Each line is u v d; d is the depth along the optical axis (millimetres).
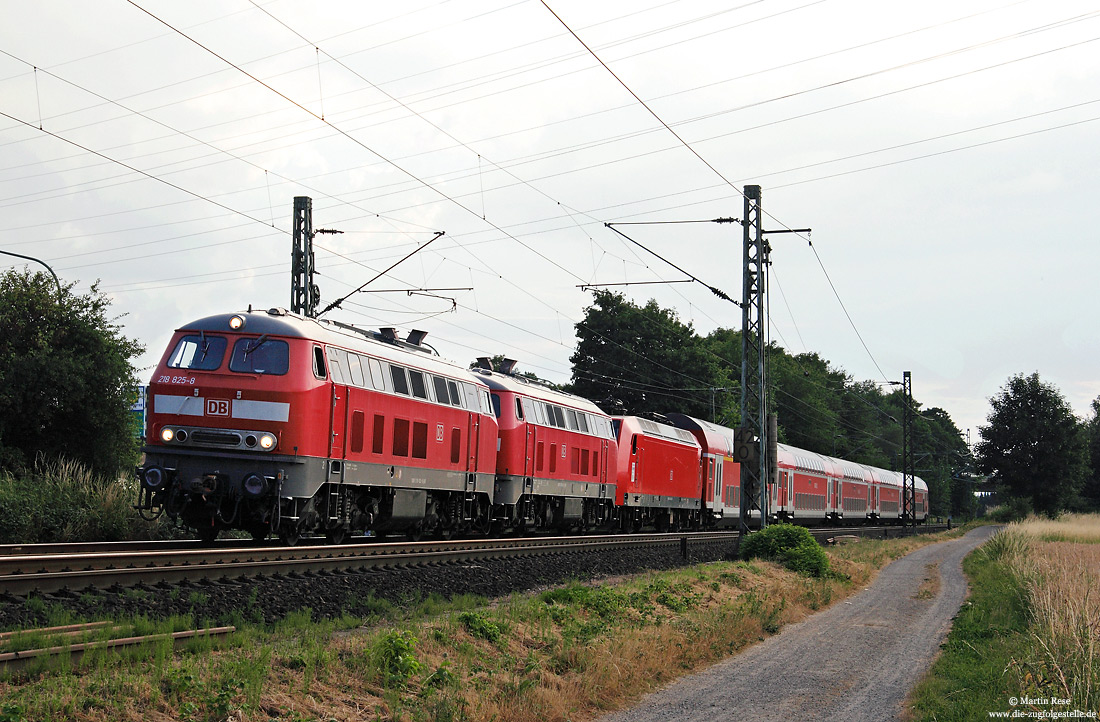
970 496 148250
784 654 15555
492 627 13461
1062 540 52188
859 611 21594
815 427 96875
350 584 15305
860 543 45719
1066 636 12523
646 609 17625
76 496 21141
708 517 45719
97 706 7988
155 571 12594
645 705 11641
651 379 66875
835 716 11312
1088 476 107750
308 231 31266
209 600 12438
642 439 37031
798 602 22125
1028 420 99188
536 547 22672
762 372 30547
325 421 18000
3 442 26625
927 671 14328
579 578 22250
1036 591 17000
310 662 10211
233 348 17703
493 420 26344
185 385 17500
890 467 132125
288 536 17984
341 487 19078
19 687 8141
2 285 28578
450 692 10312
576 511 32375
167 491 17359
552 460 30109
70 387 27188
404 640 11242
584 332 69688
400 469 21031
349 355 19250
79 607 10953
